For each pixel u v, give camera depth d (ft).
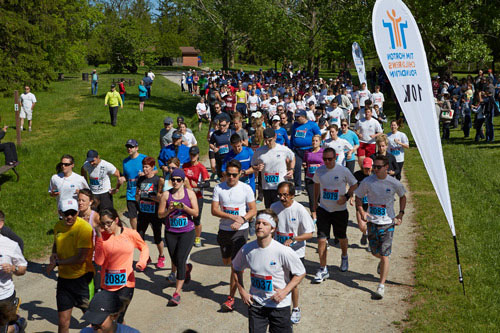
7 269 17.99
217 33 215.31
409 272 26.50
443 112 67.21
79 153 57.88
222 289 25.31
